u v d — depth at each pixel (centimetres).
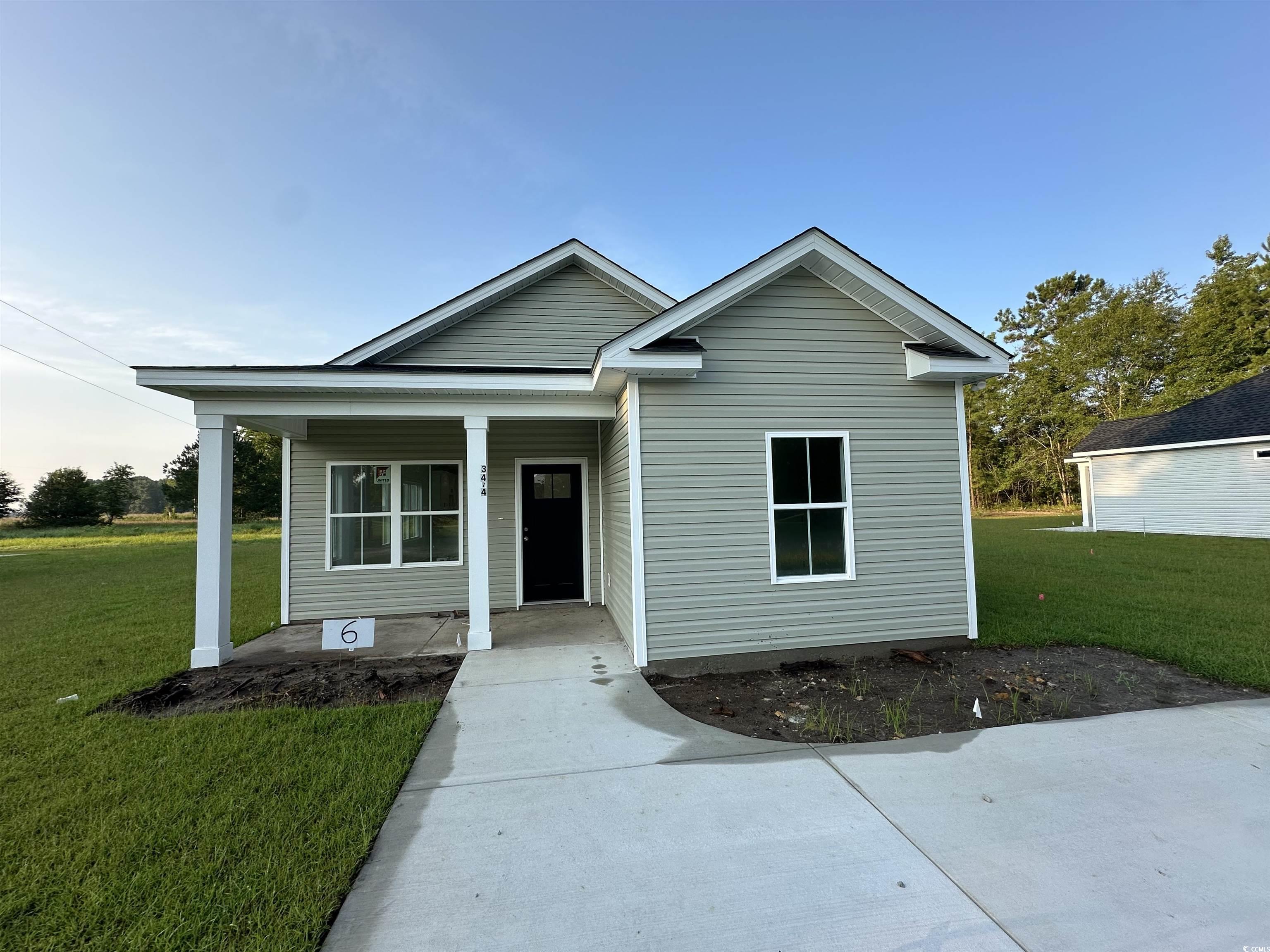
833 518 560
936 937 191
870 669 520
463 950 189
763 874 229
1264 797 282
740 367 549
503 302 810
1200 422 1667
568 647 596
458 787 309
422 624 721
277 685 487
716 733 381
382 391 562
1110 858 235
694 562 532
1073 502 3259
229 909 207
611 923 202
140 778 314
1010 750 343
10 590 1103
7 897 216
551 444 813
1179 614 676
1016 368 3431
